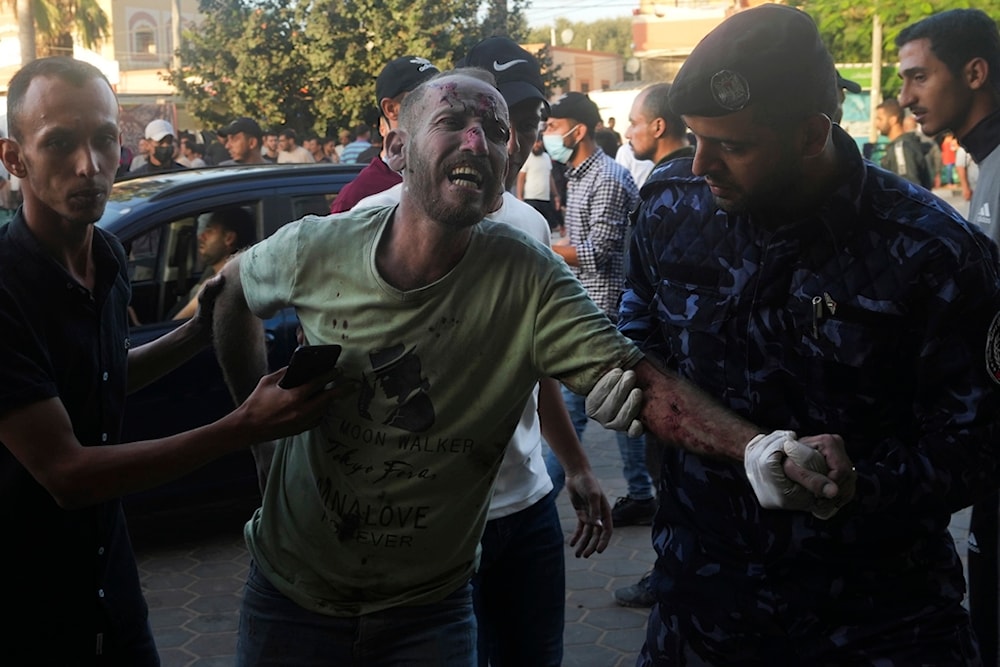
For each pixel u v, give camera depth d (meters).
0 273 2.12
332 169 5.48
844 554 2.09
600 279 5.41
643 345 2.38
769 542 2.13
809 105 1.91
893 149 9.48
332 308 2.09
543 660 2.88
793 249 2.07
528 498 2.80
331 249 2.10
